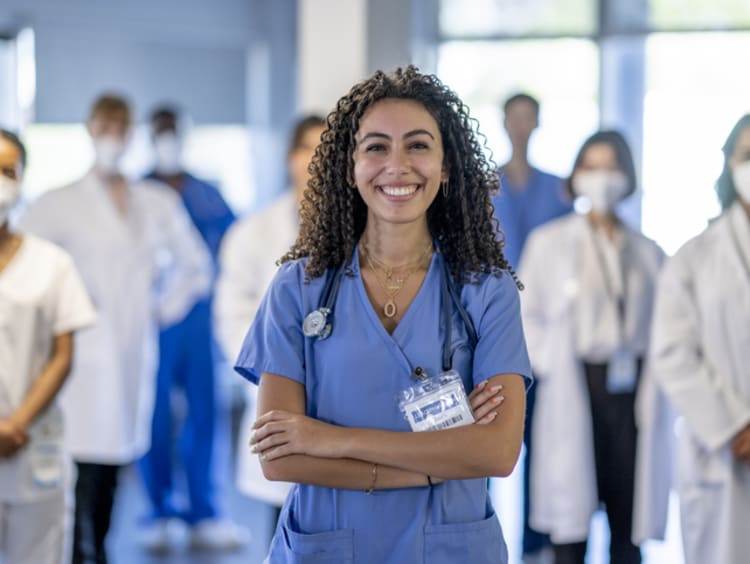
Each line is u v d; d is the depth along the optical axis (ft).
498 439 6.79
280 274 7.27
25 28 21.16
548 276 13.38
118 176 15.51
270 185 25.23
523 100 16.17
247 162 25.22
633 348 13.00
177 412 17.78
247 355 7.29
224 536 16.63
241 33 24.73
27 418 10.43
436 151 6.99
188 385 17.11
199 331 17.11
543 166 20.94
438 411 6.85
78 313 10.96
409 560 6.86
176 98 24.16
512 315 7.12
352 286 7.11
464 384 7.09
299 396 7.08
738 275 10.67
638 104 20.62
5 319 10.52
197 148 24.62
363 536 6.89
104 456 14.66
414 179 6.90
